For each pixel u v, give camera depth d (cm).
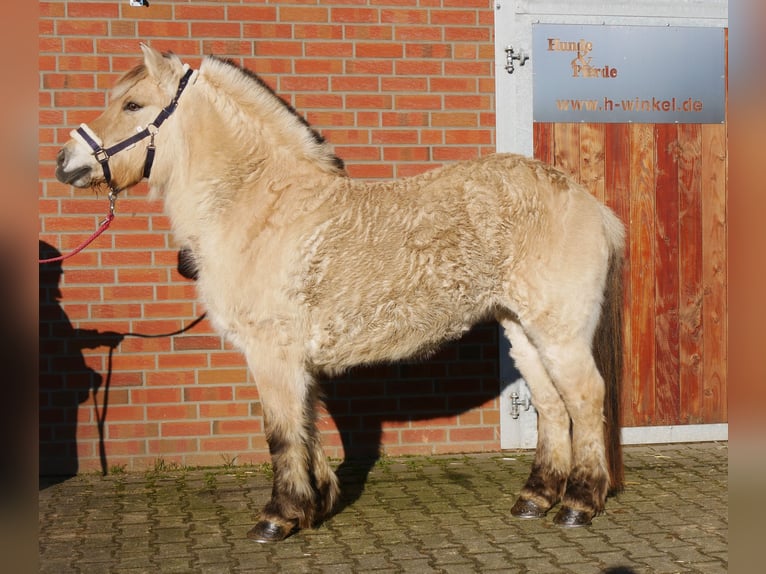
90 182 468
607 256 473
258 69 597
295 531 461
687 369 641
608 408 482
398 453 615
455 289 457
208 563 416
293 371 449
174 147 470
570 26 623
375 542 443
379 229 453
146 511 500
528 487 490
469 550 429
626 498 514
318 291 448
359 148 608
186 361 592
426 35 611
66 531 466
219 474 578
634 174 632
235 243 455
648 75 631
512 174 469
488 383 623
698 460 599
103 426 586
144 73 471
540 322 459
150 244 587
